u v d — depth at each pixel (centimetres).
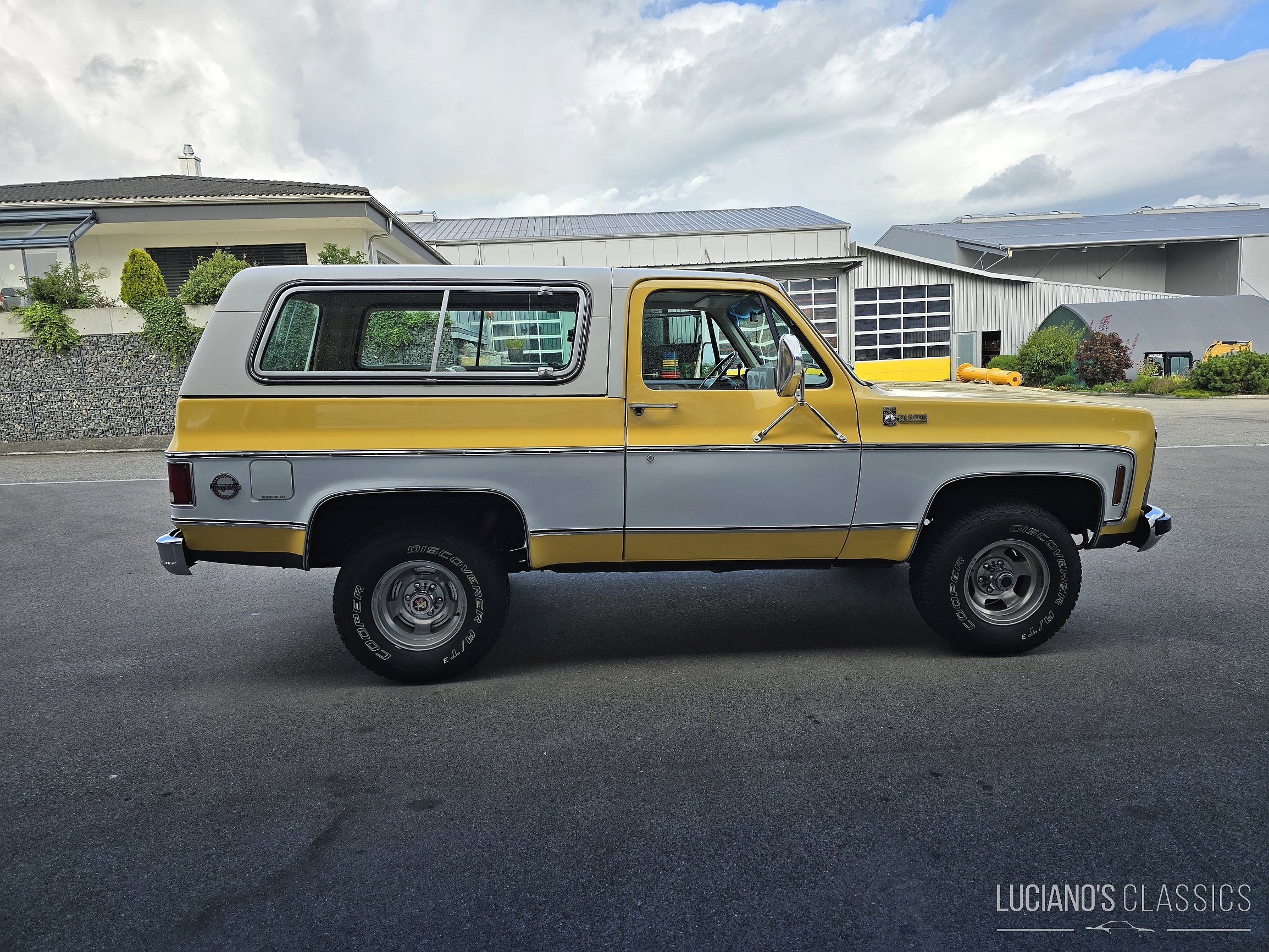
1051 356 3098
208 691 395
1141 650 421
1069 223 4519
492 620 389
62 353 1658
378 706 372
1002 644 411
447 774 306
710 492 390
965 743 321
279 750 329
